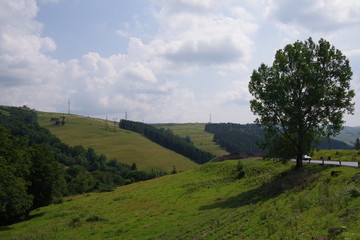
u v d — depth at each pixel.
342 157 49.59
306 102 38.50
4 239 31.14
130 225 31.58
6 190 37.25
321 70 38.47
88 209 47.22
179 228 27.12
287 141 41.56
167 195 50.97
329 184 25.12
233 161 68.94
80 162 151.12
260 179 46.19
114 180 121.81
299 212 18.31
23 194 41.28
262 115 42.06
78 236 29.16
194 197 44.81
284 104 38.91
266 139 42.81
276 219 18.98
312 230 13.40
